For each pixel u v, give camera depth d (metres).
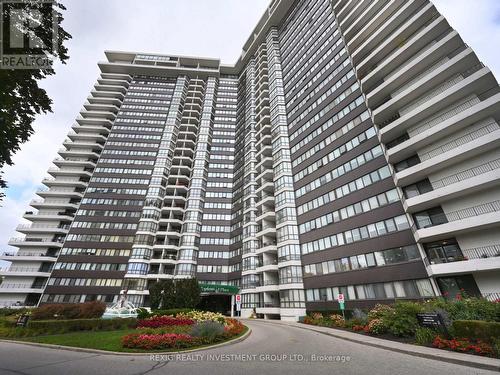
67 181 59.56
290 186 40.09
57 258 50.22
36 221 55.66
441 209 20.98
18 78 7.89
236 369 7.73
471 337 10.17
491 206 18.20
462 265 17.19
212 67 91.06
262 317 37.47
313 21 50.91
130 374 7.13
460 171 20.28
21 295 47.28
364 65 32.38
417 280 20.92
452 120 20.44
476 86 20.53
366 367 7.91
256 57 73.19
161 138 68.25
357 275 25.88
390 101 26.08
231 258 51.19
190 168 64.81
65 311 20.47
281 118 48.12
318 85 42.19
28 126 8.77
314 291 30.22
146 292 45.81
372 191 27.27
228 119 74.25
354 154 31.06
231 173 63.88
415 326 12.89
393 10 32.47
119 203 57.84
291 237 35.22
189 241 52.28
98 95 77.12
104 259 50.75
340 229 29.53
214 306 48.19
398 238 23.27
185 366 8.10
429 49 24.03
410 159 24.41
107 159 63.44
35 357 9.48
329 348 11.39
